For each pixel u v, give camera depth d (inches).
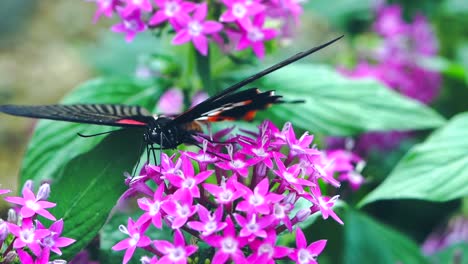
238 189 19.7
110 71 34.8
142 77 25.0
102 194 22.0
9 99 45.4
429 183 22.4
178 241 19.6
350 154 25.5
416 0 31.1
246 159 20.5
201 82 24.5
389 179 22.7
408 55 30.3
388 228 26.3
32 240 20.3
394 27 30.7
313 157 21.3
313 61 37.8
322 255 26.0
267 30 23.1
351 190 25.9
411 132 29.5
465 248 27.3
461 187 22.2
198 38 22.6
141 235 20.0
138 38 35.8
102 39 37.2
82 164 22.3
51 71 47.7
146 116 21.4
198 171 21.5
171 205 19.8
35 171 23.0
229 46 24.4
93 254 23.3
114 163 22.3
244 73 25.4
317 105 25.0
